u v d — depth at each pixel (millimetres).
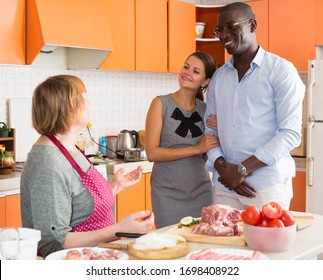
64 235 1824
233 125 2691
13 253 1409
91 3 3775
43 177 1831
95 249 1670
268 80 2584
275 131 2643
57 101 1896
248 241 1758
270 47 4875
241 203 2689
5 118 3789
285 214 1757
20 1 3414
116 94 4637
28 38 3461
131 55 4207
